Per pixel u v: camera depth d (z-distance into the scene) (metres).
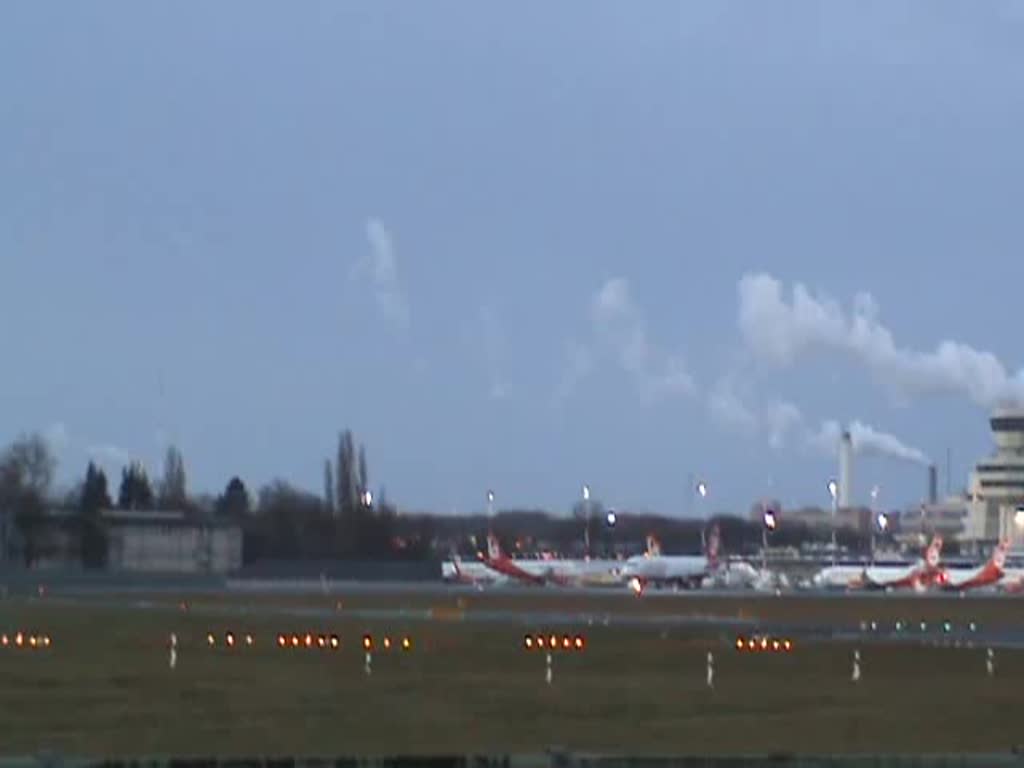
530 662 169.75
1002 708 126.00
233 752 95.38
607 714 119.94
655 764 65.81
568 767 65.62
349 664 164.38
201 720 113.94
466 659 172.75
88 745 98.88
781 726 112.50
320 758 65.56
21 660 163.88
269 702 126.75
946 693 139.25
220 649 182.88
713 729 110.06
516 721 114.75
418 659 171.62
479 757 65.75
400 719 115.25
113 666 158.00
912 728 111.94
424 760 65.75
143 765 63.38
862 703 129.62
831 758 66.62
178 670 154.62
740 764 66.19
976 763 67.12
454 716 117.62
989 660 166.38
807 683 148.50
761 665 167.62
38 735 104.31
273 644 190.75
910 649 188.00
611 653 181.62
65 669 153.75
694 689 140.75
